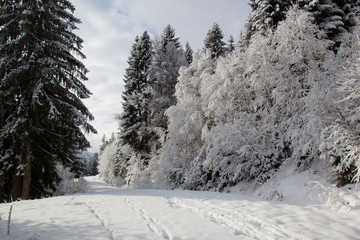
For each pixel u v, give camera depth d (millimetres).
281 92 11352
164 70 22266
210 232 4871
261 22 15969
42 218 5863
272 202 7734
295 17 11875
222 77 13977
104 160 43188
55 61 11688
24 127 10766
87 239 4285
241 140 11117
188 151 17250
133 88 23406
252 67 12367
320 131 8242
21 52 11820
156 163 17781
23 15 11102
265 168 10648
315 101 8664
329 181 7832
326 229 4906
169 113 16844
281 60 11773
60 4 13000
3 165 11125
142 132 20484
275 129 11039
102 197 9867
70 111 12086
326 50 11344
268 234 4762
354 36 10023
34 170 12781
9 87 11359
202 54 18703
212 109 13500
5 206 7676
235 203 7832
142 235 4617
